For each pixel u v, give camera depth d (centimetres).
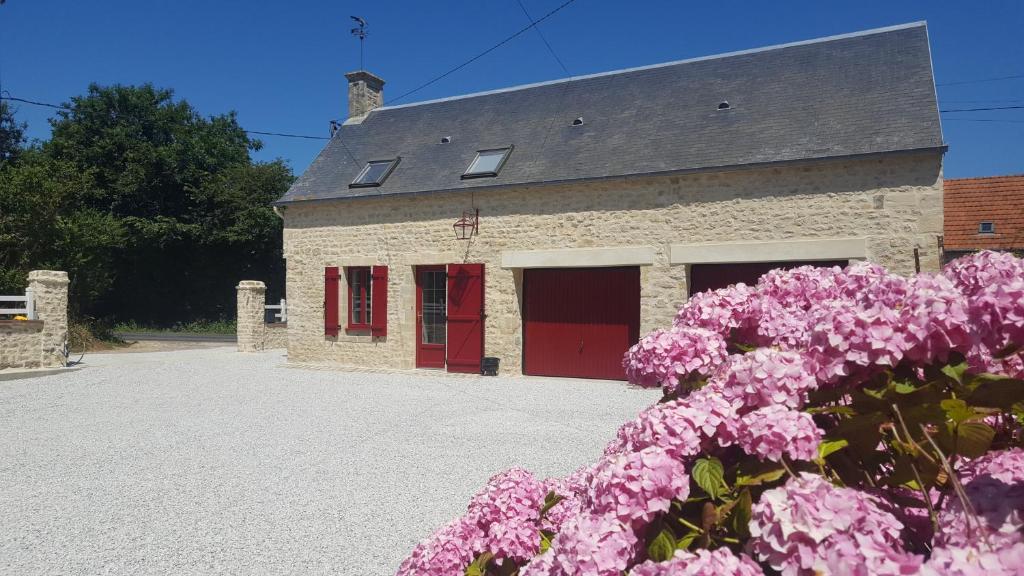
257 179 2786
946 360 131
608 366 1034
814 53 1051
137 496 461
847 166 843
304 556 356
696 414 145
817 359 143
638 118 1084
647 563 124
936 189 798
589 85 1227
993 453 149
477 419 724
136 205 2689
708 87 1083
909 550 136
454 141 1242
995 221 1148
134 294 2752
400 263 1175
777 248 876
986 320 131
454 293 1120
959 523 118
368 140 1365
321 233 1261
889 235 820
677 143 986
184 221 2750
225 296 2903
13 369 1116
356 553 360
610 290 1036
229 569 341
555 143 1110
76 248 1838
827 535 109
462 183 1111
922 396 133
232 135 3141
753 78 1057
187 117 2955
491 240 1088
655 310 955
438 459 554
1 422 730
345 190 1235
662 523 140
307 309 1277
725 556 118
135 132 2780
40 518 418
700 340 191
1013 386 127
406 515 419
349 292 1251
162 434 663
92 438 646
